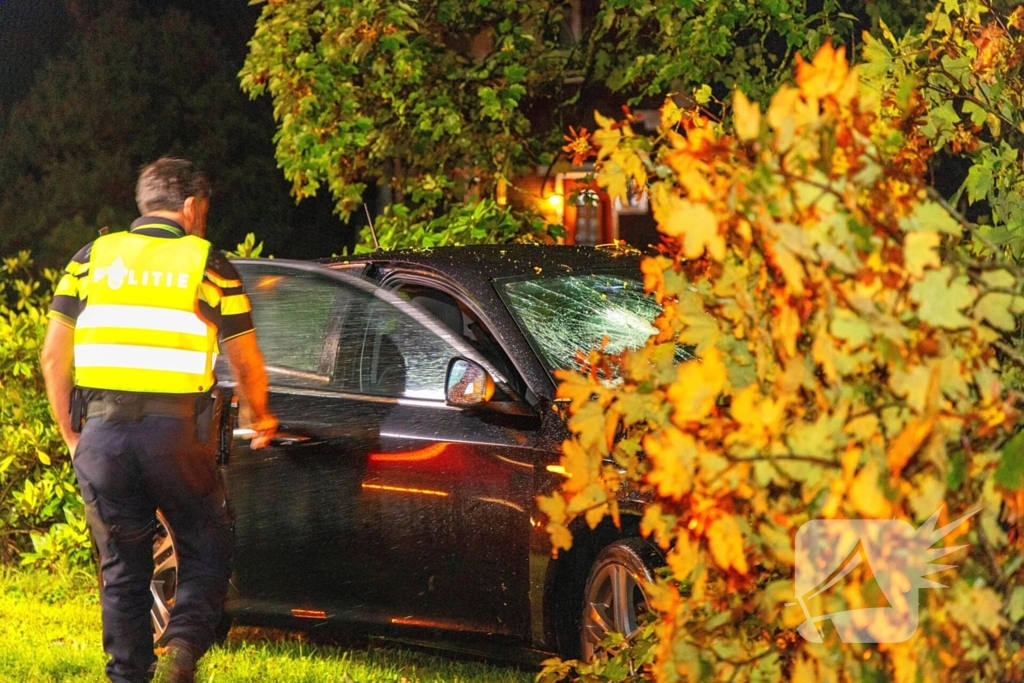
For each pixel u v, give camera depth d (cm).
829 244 441
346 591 1022
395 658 1067
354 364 1059
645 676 655
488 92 1733
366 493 1004
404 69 1706
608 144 544
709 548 485
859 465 453
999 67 655
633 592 867
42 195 3136
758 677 509
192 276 891
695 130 479
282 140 1800
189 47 3231
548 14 1875
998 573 471
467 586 952
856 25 1864
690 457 461
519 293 1012
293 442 1047
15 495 1452
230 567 927
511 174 1802
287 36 1762
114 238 906
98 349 879
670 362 532
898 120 583
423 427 989
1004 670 486
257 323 1125
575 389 529
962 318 439
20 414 1459
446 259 1064
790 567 490
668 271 515
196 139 3203
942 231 454
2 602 1336
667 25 1716
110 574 902
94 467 877
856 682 475
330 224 3159
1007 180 633
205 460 894
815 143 449
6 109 3247
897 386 434
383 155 1797
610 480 539
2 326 1503
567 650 916
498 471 934
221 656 1070
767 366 475
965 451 452
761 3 1711
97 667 1077
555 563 902
